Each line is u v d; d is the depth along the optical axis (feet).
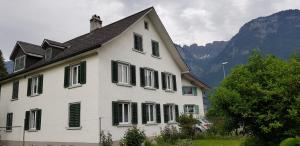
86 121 56.13
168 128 69.87
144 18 73.97
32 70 71.41
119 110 60.44
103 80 56.90
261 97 29.78
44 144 65.00
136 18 68.85
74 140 57.72
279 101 29.19
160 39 79.61
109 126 56.18
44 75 69.15
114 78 59.82
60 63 64.18
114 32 64.34
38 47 86.63
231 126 32.65
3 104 84.64
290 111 27.63
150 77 73.31
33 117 71.77
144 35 72.95
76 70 61.98
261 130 29.99
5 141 80.18
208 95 33.76
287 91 28.94
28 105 73.05
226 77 33.42
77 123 57.72
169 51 82.99
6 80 83.82
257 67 32.24
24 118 73.77
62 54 68.69
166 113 75.97
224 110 31.96
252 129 31.32
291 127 28.99
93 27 85.61
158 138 64.69
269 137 30.42
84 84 58.23
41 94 68.80
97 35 72.08
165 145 59.36
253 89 30.14
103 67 57.52
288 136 28.84
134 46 68.44
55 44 72.23
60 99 62.90
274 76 30.42
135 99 65.00
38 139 67.21
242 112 30.01
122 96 61.21
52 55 71.31
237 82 31.81
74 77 62.13
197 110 108.37
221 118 33.68
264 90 29.30
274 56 33.01
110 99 57.77
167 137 66.08
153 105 71.77
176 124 78.13
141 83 68.08
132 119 62.44
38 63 77.15
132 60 66.74
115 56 61.57
